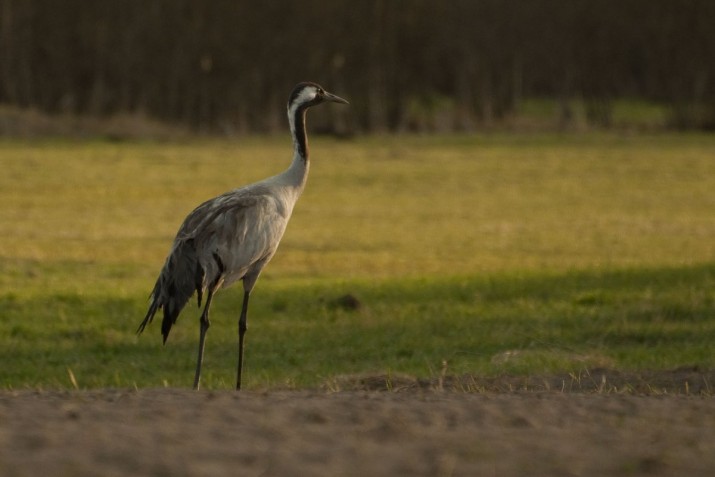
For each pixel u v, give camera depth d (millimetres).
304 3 73250
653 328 16688
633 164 50156
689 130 77062
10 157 46625
